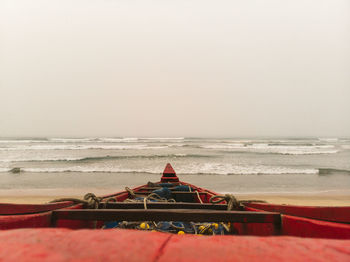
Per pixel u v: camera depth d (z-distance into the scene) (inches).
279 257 22.9
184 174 687.1
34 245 22.7
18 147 1498.5
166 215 71.7
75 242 24.4
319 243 27.4
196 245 26.0
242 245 26.4
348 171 722.8
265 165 864.9
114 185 530.3
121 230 30.5
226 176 655.1
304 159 1055.0
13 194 437.7
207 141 2608.3
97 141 2454.5
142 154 1187.3
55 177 629.0
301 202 373.4
